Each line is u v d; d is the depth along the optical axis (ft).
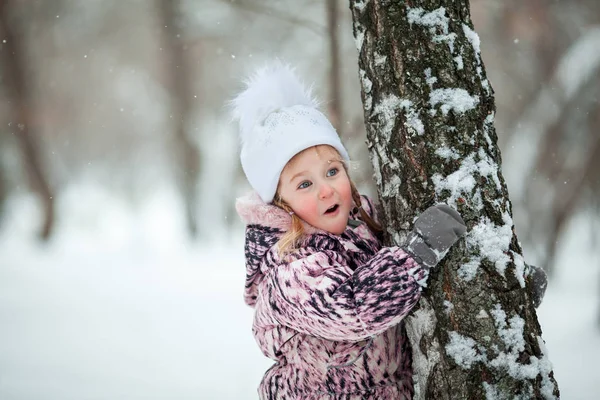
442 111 6.10
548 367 6.10
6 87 52.49
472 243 5.98
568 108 28.07
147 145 108.88
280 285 6.33
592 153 28.09
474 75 6.26
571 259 39.52
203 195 60.18
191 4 55.26
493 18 43.65
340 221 6.67
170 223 76.48
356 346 6.66
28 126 51.96
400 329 6.89
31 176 51.80
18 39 54.13
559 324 19.86
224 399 14.67
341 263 6.50
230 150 61.77
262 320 6.96
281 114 6.93
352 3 6.70
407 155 6.16
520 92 47.96
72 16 71.05
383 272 5.85
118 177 111.24
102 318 24.04
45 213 51.90
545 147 29.37
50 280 32.96
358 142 18.12
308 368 6.74
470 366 5.93
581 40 28.40
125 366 17.43
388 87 6.27
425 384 6.29
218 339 20.75
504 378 5.90
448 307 6.01
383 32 6.30
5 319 23.61
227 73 69.51
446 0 6.30
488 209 6.06
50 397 14.69
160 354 18.80
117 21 73.82
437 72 6.16
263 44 47.42
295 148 6.65
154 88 88.07
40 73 76.43
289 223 6.93
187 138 58.75
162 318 24.25
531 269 6.95
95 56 80.74
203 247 52.26
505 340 5.92
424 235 5.89
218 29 54.80
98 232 67.21
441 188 6.05
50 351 18.99
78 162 109.70
